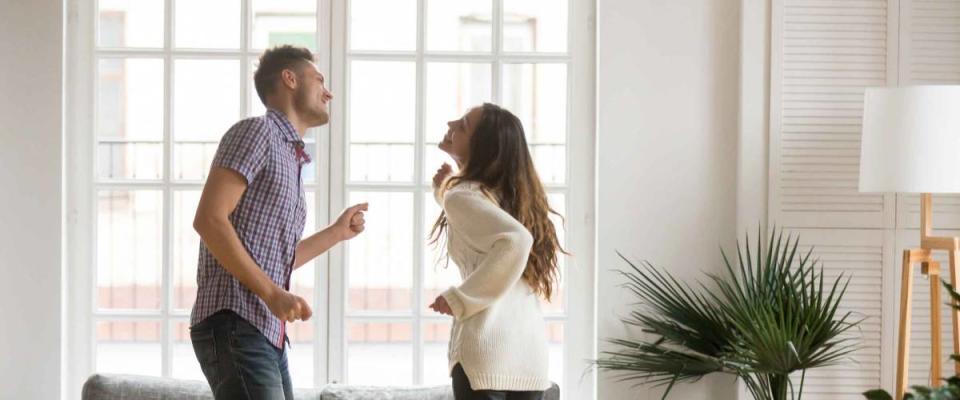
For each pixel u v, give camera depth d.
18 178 3.67
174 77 3.84
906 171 3.11
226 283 2.49
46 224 3.67
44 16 3.67
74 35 3.79
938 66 3.70
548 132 3.88
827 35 3.67
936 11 3.69
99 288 3.85
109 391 3.40
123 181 3.82
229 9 3.86
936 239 3.30
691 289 3.60
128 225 3.85
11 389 3.67
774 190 3.68
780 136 3.67
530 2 3.87
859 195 3.70
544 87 3.88
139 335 3.86
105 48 3.81
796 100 3.68
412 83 3.87
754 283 3.58
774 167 3.67
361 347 3.89
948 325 3.73
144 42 3.84
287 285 2.61
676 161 3.71
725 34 3.70
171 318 3.84
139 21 3.84
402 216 3.88
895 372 3.70
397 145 3.88
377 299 3.89
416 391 3.50
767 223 3.69
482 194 2.70
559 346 3.90
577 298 3.86
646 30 3.70
